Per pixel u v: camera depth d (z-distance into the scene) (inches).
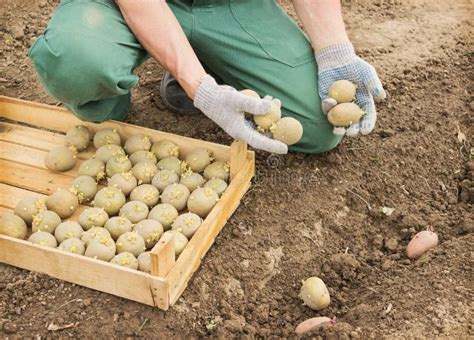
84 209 82.3
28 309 76.5
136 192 81.6
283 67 86.0
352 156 89.4
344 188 86.9
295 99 85.5
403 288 77.8
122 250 77.4
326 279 81.2
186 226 78.6
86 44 79.1
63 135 89.2
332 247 83.5
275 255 81.8
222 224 81.5
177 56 80.0
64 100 82.4
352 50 85.0
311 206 85.2
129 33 81.7
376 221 85.7
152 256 73.5
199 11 86.0
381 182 88.0
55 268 77.1
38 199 80.6
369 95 84.7
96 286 76.6
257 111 79.4
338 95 83.5
